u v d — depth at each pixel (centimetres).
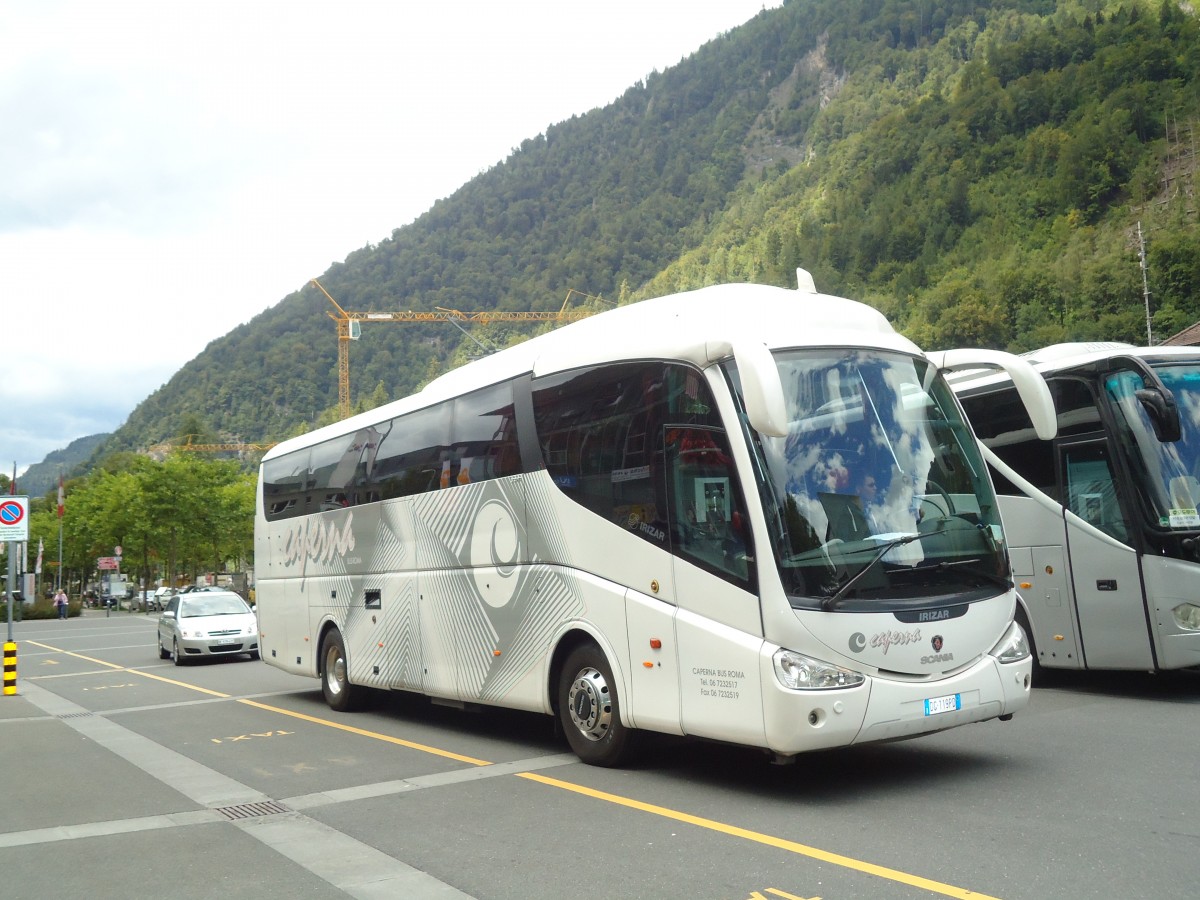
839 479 738
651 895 540
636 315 902
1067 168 17925
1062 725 966
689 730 765
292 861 644
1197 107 18138
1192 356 1136
